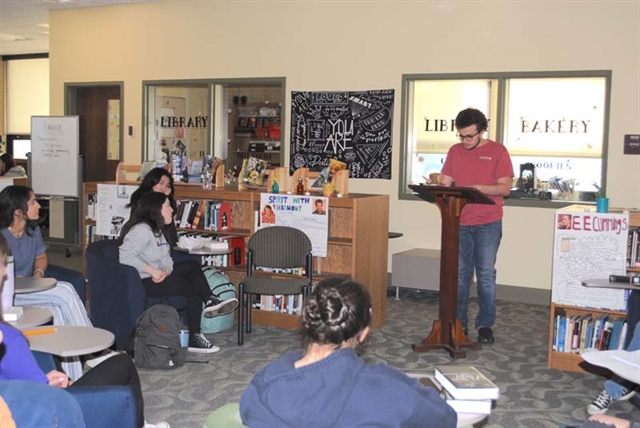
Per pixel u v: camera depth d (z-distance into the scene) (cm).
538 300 699
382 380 183
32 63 1404
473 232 530
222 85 874
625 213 445
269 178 593
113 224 652
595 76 670
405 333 566
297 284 527
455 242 502
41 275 471
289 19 809
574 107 689
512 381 447
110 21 927
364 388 181
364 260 559
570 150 693
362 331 193
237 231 619
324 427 179
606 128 666
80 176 892
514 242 707
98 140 984
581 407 402
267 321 583
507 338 554
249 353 500
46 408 196
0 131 1421
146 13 901
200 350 500
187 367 465
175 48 885
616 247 441
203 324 549
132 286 466
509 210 708
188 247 562
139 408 293
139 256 486
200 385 429
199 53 870
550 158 702
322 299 189
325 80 793
